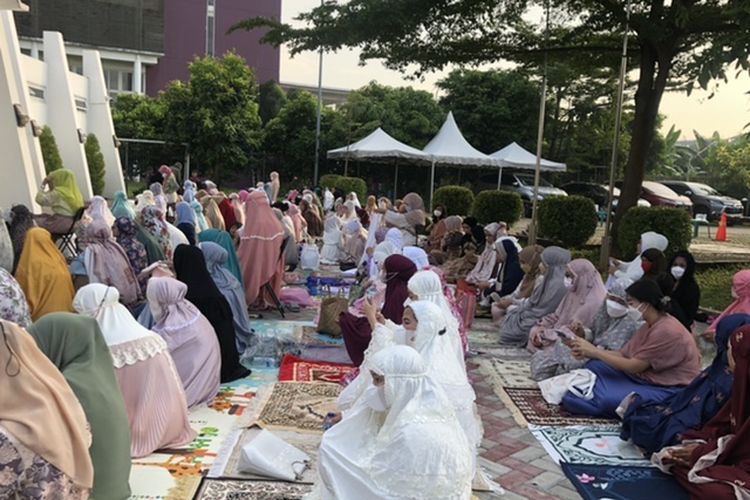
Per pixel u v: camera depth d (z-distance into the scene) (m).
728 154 31.44
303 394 4.70
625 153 26.58
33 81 14.36
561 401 4.80
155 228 6.48
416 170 26.64
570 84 25.28
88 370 2.87
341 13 11.32
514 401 4.89
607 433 4.31
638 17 10.97
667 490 3.52
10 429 2.25
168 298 4.45
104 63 33.06
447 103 27.09
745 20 8.17
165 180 13.76
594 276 5.93
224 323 5.02
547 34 12.54
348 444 2.68
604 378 4.70
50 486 2.33
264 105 31.05
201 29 34.91
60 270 4.75
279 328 6.66
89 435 2.59
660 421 3.88
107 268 5.15
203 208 9.97
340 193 19.92
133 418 3.59
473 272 8.70
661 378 4.54
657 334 4.50
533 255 7.27
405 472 2.42
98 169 17.16
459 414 3.19
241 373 5.12
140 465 3.50
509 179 23.59
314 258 10.24
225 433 4.01
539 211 14.22
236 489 3.30
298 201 16.91
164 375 3.73
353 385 3.49
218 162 25.45
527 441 4.19
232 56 26.06
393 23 11.09
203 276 5.04
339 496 2.57
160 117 25.39
